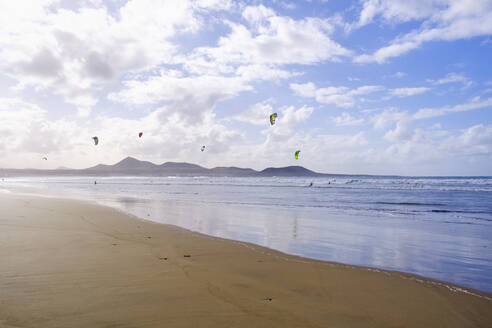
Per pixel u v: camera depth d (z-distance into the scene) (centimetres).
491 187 3994
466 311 432
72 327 331
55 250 667
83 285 462
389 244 902
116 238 835
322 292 486
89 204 1738
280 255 729
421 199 2491
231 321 365
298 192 3281
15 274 500
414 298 473
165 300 418
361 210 1739
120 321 351
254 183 5562
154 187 4269
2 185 4669
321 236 1004
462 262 719
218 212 1567
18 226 944
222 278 530
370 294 484
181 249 743
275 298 450
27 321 340
